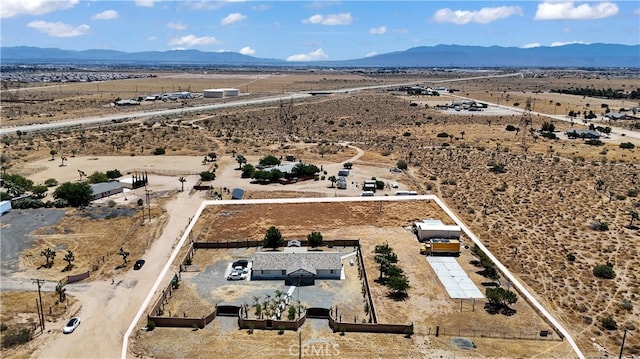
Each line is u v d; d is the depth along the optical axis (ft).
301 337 176.65
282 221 294.66
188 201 326.65
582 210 306.14
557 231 272.92
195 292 210.59
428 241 262.67
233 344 172.24
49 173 390.63
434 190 352.69
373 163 439.22
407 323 185.47
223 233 276.21
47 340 174.09
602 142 540.52
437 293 209.67
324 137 575.38
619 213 299.99
